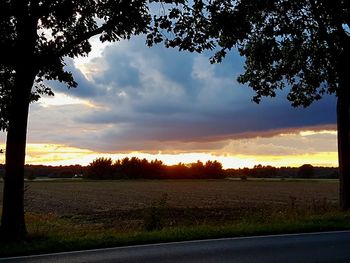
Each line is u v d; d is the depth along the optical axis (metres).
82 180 160.25
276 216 17.59
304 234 12.72
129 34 14.37
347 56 18.89
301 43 19.34
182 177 179.62
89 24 14.40
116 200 52.53
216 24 14.02
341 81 19.58
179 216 28.44
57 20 13.96
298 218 16.33
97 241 11.17
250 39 19.91
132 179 171.25
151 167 176.62
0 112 15.15
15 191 12.45
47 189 86.25
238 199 51.44
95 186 102.75
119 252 9.95
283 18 18.39
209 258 9.15
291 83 23.31
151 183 126.19
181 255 9.51
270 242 11.23
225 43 16.27
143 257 9.30
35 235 12.74
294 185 110.69
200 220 25.30
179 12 14.08
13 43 12.76
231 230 12.95
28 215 28.27
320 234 12.69
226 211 32.53
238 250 10.08
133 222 26.27
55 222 25.89
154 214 17.20
